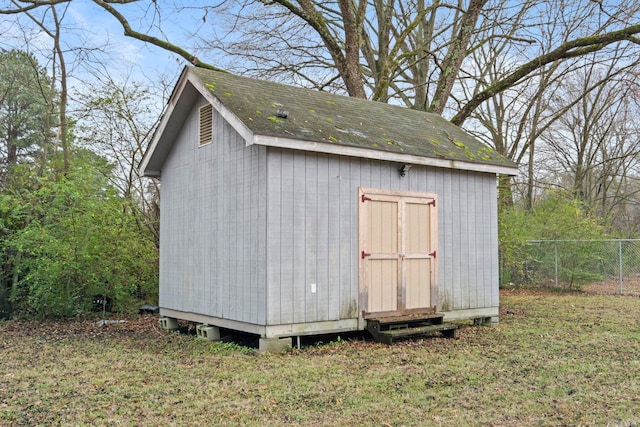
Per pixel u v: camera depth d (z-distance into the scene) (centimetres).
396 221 988
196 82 960
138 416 532
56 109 2389
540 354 819
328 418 523
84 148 1672
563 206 2011
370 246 950
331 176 911
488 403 570
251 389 625
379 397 591
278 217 849
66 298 1189
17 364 768
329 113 1026
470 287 1097
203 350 870
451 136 1186
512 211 1939
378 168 970
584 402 573
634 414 532
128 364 764
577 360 775
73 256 1157
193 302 1025
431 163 1002
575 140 2725
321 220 895
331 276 902
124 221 1275
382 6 2133
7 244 1162
